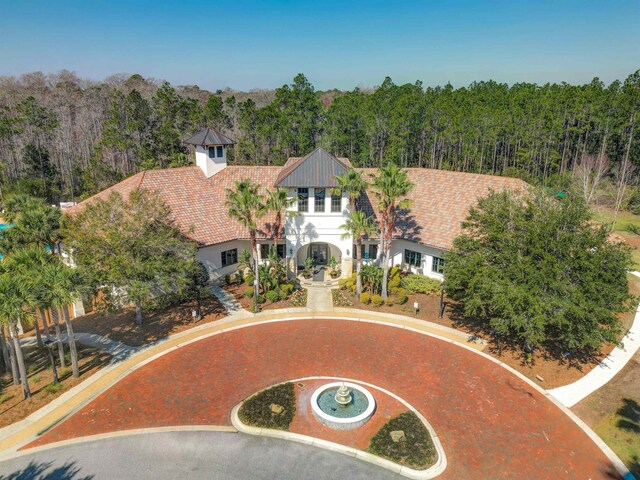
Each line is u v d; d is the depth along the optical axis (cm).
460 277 2572
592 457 1842
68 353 2689
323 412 2047
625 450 1884
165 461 1803
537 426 2025
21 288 2055
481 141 8006
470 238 2706
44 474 1739
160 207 3027
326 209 3647
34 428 2003
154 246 2806
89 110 10331
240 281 3738
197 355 2644
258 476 1725
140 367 2517
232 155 8488
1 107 9650
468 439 1931
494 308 2355
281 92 8312
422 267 3728
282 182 3491
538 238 2370
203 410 2127
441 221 3609
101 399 2217
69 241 2716
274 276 3584
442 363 2555
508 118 7525
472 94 9319
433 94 9419
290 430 1977
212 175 4138
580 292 2227
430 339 2839
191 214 3656
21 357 2169
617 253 2267
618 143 7606
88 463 1795
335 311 3241
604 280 2266
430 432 1967
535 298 2208
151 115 8069
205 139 4038
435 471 1752
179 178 3912
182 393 2266
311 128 8362
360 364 2542
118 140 7381
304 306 3319
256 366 2522
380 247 3772
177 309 3275
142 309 3241
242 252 3947
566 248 2291
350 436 1941
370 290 3559
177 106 7994
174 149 7775
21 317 2100
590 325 2203
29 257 2328
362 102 8988
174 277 2900
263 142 8381
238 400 2208
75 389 2306
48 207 3003
